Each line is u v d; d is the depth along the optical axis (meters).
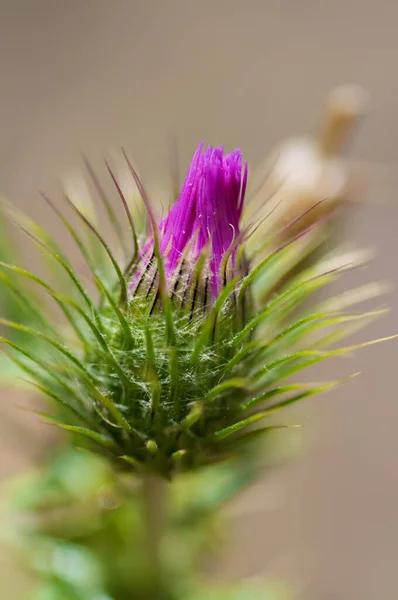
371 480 0.28
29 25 0.32
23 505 0.18
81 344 0.16
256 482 0.19
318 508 0.28
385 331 0.28
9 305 0.17
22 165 0.30
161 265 0.15
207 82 0.31
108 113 0.30
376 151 0.30
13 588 0.22
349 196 0.18
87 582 0.18
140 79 0.31
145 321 0.16
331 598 0.27
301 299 0.16
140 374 0.16
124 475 0.16
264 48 0.31
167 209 0.16
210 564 0.19
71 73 0.31
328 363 0.28
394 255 0.29
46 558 0.18
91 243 0.17
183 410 0.16
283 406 0.16
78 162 0.30
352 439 0.28
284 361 0.16
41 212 0.28
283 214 0.17
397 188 0.29
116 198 0.23
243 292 0.16
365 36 0.31
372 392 0.28
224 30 0.31
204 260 0.16
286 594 0.19
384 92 0.31
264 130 0.30
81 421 0.16
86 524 0.18
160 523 0.18
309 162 0.18
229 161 0.16
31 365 0.17
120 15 0.32
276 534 0.27
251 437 0.16
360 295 0.16
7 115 0.30
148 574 0.18
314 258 0.17
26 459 0.21
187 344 0.16
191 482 0.18
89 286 0.17
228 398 0.16
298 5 0.31
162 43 0.31
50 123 0.30
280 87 0.31
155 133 0.30
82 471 0.18
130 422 0.16
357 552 0.27
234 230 0.16
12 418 0.20
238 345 0.16
